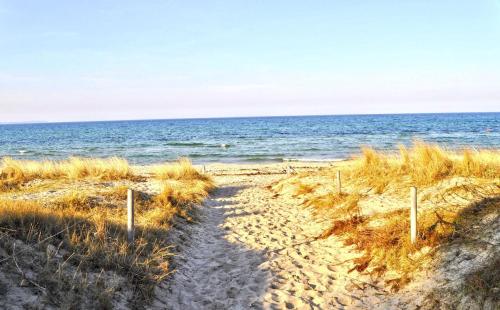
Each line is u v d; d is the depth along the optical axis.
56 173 18.41
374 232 8.34
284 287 6.77
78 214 8.18
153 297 5.89
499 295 4.90
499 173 10.46
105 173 18.72
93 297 5.18
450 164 11.95
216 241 9.80
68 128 131.38
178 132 87.19
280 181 19.06
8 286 4.73
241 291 6.70
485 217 7.08
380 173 13.52
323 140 54.50
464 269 5.75
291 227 10.85
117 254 6.40
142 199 12.45
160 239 8.17
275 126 107.12
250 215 12.57
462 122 101.06
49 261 5.50
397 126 87.31
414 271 6.36
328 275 7.22
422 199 9.91
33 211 6.98
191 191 15.25
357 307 5.98
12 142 65.31
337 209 11.27
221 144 52.06
